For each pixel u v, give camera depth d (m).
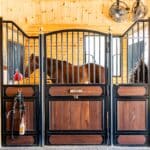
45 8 6.95
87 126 5.07
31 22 6.91
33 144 5.09
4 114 5.07
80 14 6.95
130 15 6.84
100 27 6.91
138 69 5.28
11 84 5.15
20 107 5.02
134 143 5.07
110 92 5.04
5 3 5.50
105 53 5.04
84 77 5.44
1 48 5.01
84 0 6.93
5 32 5.29
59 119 5.07
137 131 5.07
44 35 5.05
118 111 5.06
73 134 5.07
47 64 5.51
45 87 5.05
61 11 6.95
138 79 5.24
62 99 5.05
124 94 5.05
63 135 5.08
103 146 5.05
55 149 4.91
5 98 5.06
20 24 6.50
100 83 5.10
